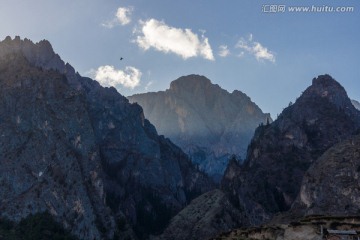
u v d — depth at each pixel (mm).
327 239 194625
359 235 188625
